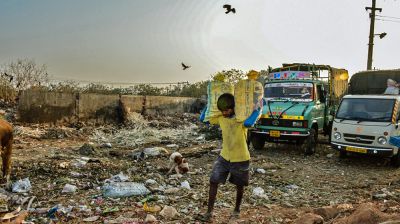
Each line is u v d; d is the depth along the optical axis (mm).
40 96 16422
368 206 5379
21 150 11148
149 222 4879
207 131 15945
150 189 6566
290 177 8609
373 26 24062
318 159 11164
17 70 22234
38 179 7324
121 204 5723
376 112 10359
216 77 5121
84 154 10891
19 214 4797
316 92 12477
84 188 6688
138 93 28797
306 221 4844
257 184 7672
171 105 24609
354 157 11508
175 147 12891
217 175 4957
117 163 9531
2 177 7031
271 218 5234
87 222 4875
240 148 4891
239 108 4727
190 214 5348
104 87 26438
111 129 16969
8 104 20359
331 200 6566
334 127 10859
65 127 16609
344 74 15750
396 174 9195
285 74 13578
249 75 4750
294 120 11430
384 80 12602
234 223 4887
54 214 5074
